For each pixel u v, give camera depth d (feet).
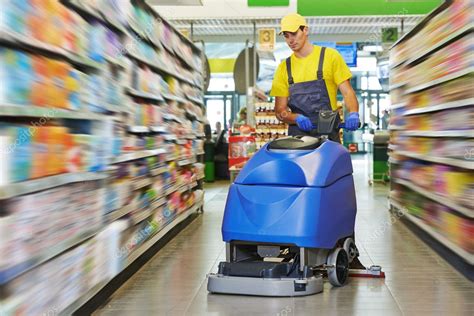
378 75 34.17
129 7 12.34
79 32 9.21
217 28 43.70
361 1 27.20
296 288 10.53
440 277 12.35
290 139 11.34
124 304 10.58
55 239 8.12
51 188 8.05
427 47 15.23
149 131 13.67
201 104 22.65
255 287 10.53
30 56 7.61
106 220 10.48
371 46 48.47
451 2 12.89
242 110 36.99
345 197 11.36
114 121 10.91
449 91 13.10
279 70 13.44
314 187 10.41
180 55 18.06
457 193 12.42
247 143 24.29
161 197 14.98
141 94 12.98
